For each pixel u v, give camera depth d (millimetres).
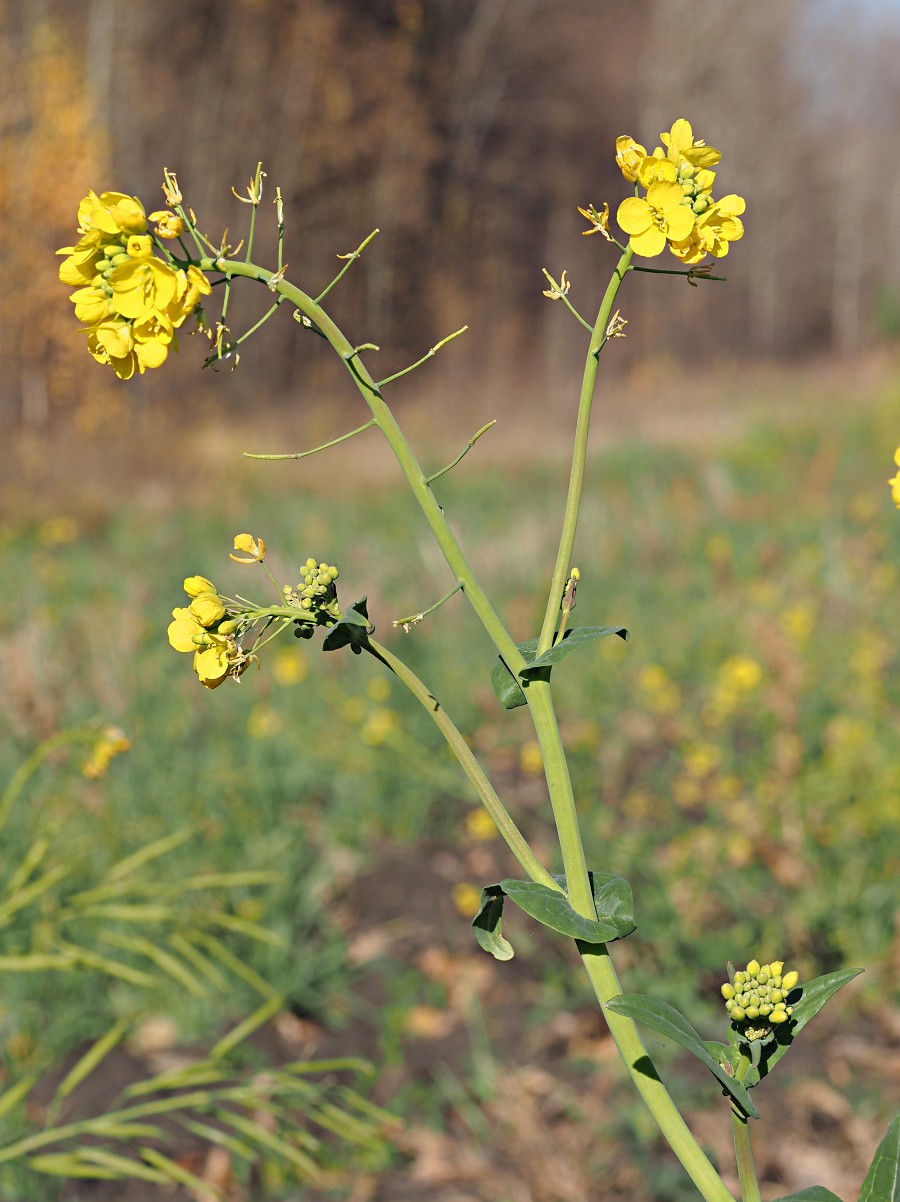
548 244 31094
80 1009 3455
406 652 6211
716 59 35625
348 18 26578
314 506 12797
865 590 6992
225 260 1024
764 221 37375
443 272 27797
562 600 1139
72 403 16578
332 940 4008
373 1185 3045
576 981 3771
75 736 2730
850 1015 3555
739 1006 1037
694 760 4641
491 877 4398
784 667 5055
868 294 39844
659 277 31969
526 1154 3111
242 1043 3486
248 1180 3062
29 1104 3191
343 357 1061
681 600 7422
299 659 5324
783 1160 3033
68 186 16719
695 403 23375
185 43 23062
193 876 3840
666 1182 2969
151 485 14273
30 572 8500
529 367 28172
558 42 30875
